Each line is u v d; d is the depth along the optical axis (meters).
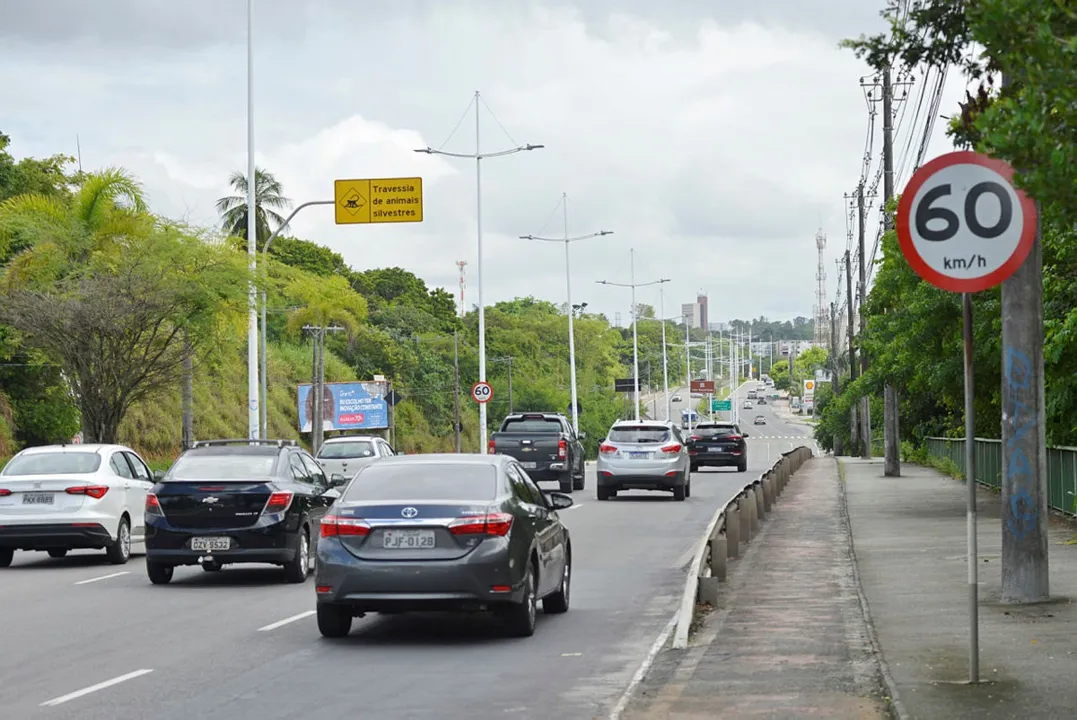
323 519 15.28
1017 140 7.91
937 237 10.84
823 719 10.62
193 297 38.56
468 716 11.19
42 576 22.72
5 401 59.81
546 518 16.75
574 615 17.30
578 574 21.83
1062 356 26.42
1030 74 7.76
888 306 36.19
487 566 14.88
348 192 47.03
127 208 41.19
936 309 31.16
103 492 24.31
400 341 121.50
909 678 11.75
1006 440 16.05
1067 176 7.78
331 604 15.12
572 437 46.28
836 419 107.75
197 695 12.22
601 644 14.95
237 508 20.89
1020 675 11.72
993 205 10.75
